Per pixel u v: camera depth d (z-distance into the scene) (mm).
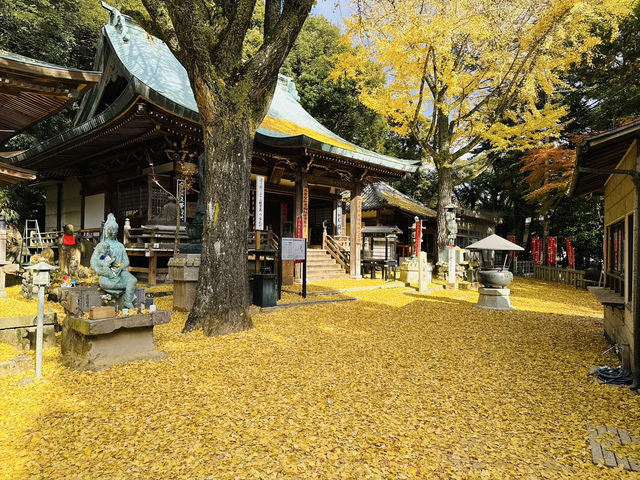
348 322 7559
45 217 20969
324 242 17797
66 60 18172
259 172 15352
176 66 14547
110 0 19109
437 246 17594
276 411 3547
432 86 16375
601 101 19344
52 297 9008
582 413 3732
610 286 7023
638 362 4383
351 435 3176
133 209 14445
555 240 20562
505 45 14523
